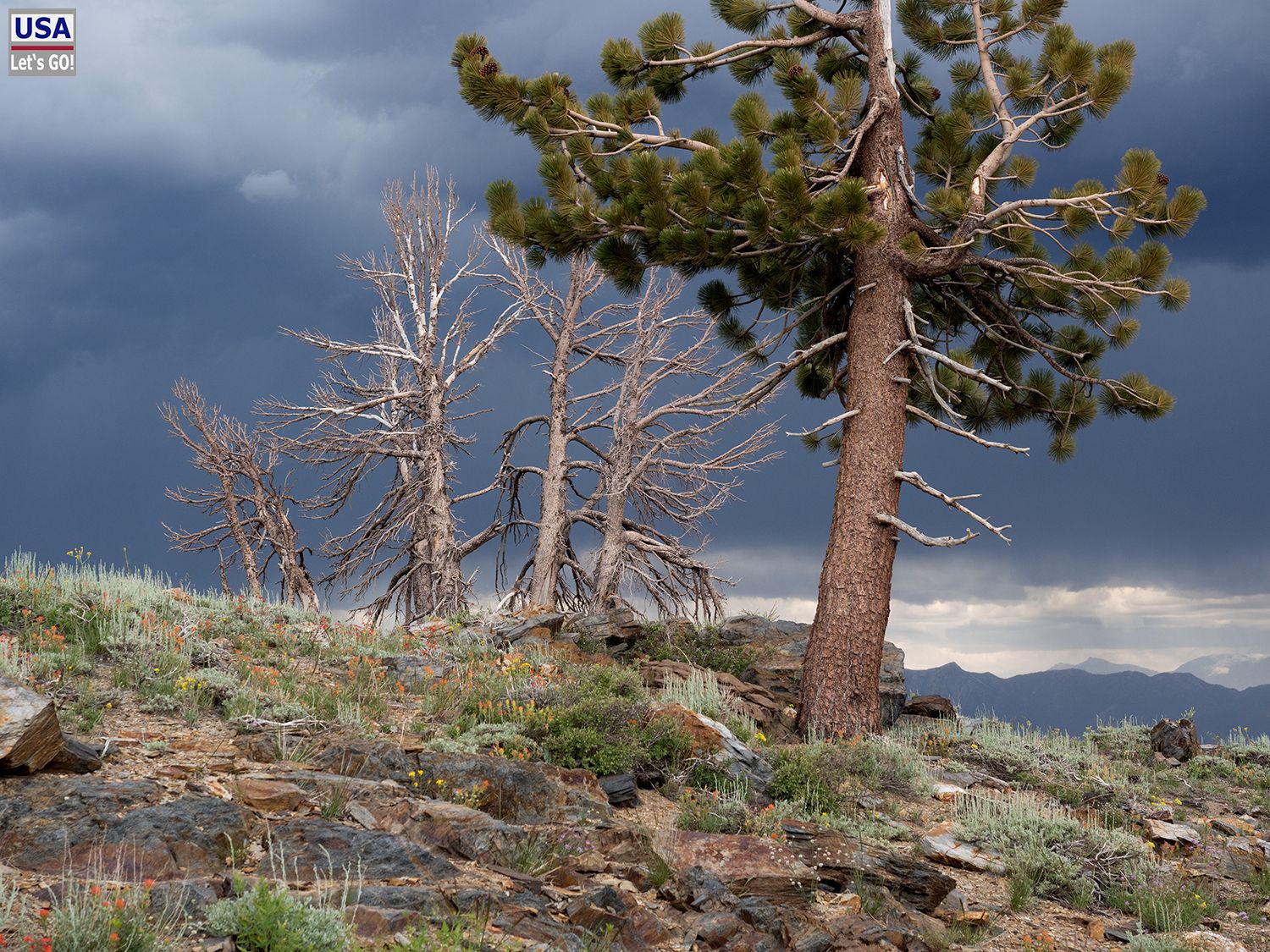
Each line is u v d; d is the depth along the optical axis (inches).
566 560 1029.8
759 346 762.2
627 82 757.3
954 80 842.2
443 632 665.6
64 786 241.3
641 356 996.6
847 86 741.3
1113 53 699.4
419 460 1046.4
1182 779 622.2
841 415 631.2
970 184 716.7
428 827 268.2
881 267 661.3
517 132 700.7
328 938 184.2
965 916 325.1
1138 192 654.5
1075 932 334.6
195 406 999.0
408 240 1029.2
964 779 530.0
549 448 1019.3
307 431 988.6
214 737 340.8
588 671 533.0
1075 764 600.4
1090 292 694.5
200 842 228.2
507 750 389.7
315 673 475.5
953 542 568.7
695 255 637.3
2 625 415.8
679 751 427.5
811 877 308.0
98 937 174.1
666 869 294.7
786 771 438.0
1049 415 820.6
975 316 772.0
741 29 779.4
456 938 198.2
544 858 277.6
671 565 981.2
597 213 659.4
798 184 576.4
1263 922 369.4
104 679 384.2
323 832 244.2
